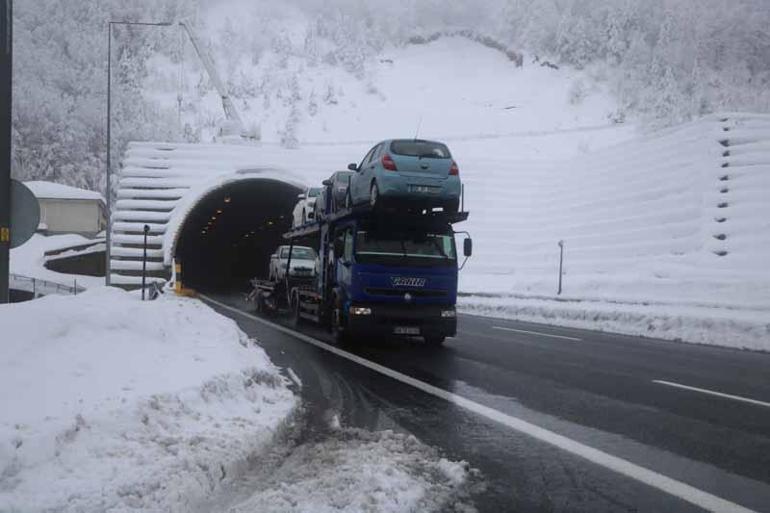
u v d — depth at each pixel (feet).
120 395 19.88
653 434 22.26
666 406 26.94
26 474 14.23
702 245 106.11
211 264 261.44
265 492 15.65
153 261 138.62
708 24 518.37
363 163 50.60
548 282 111.24
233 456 17.31
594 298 87.30
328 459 18.51
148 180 155.12
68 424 16.30
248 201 177.47
